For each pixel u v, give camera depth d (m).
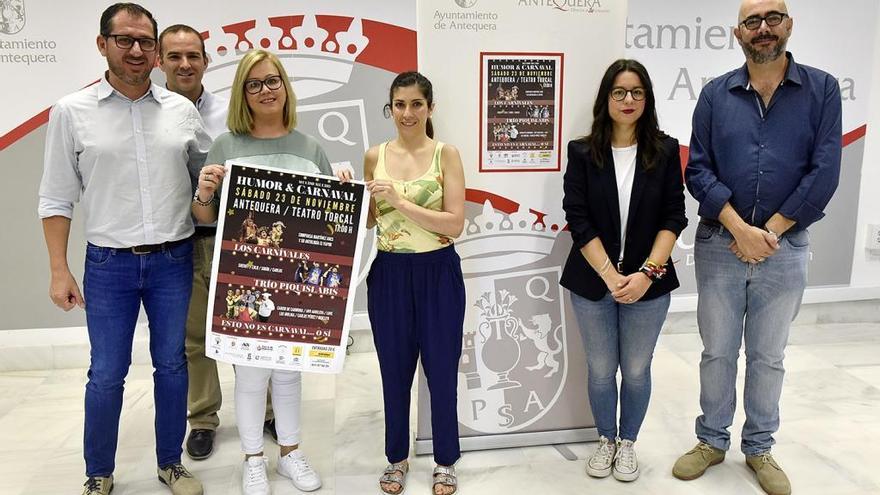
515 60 2.37
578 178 2.25
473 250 2.48
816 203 2.09
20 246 3.39
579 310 2.34
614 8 2.40
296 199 2.08
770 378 2.31
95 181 2.00
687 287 4.02
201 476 2.47
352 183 2.09
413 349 2.24
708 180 2.22
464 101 2.37
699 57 3.77
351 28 3.42
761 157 2.13
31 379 3.41
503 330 2.56
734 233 2.16
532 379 2.62
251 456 2.31
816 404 3.06
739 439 2.72
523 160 2.45
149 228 2.05
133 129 2.01
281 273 2.11
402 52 3.49
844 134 3.94
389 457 2.35
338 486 2.39
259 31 3.36
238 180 2.04
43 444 2.73
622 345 2.34
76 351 3.54
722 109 2.21
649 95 2.14
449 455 2.32
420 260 2.14
